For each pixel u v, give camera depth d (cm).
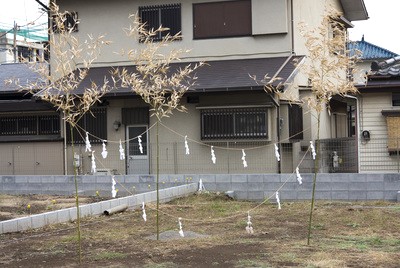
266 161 1795
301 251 829
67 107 834
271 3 1916
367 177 1463
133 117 1934
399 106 1614
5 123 2116
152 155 1917
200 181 1552
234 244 895
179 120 1889
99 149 1973
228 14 1959
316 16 2195
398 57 1719
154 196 1421
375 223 1085
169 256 810
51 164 1997
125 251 853
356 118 1647
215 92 1725
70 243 924
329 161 1762
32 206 1376
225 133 1822
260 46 1936
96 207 1227
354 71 978
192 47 1988
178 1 1998
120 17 2059
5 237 980
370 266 730
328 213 1216
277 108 1778
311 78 928
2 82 2238
